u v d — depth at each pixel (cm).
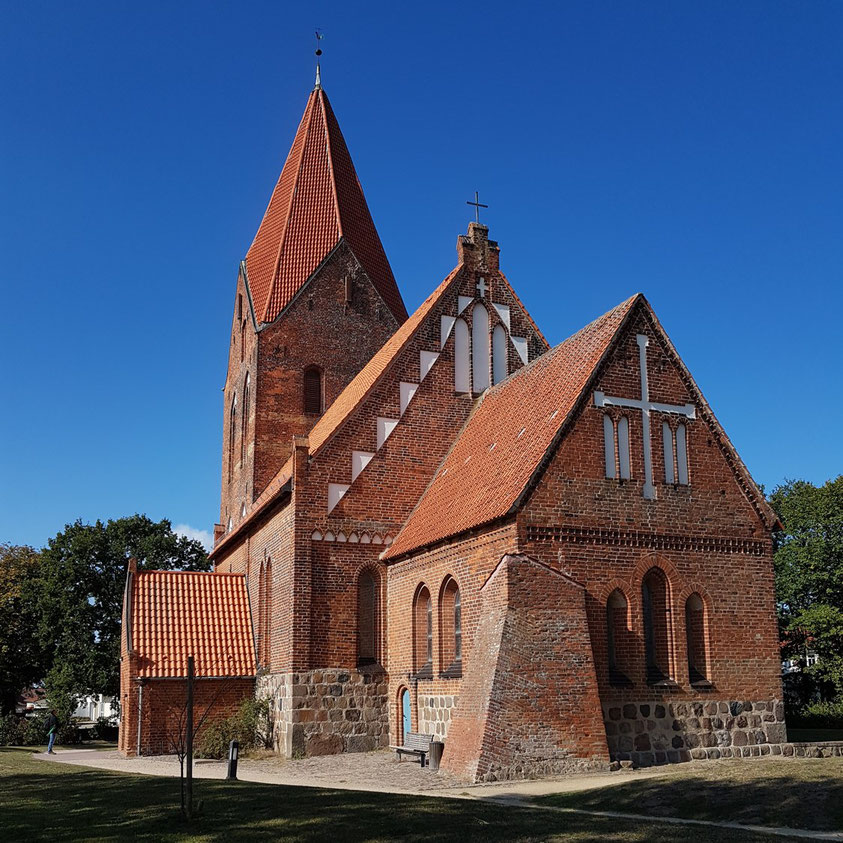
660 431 2762
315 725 3019
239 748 3184
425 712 2872
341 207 4769
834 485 5269
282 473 3938
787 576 5309
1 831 1611
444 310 3566
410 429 3400
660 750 2512
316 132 4903
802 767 1983
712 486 2794
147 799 1903
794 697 5141
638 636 2573
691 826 1541
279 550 3331
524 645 2325
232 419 4988
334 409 4109
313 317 4556
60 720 5253
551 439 2598
